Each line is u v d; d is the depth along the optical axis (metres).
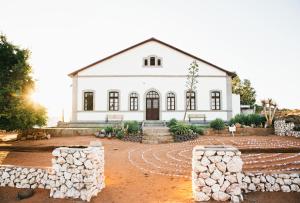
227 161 6.43
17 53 13.70
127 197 6.89
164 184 7.83
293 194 6.64
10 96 13.02
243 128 17.75
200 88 23.09
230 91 23.11
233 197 6.27
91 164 6.81
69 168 6.89
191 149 12.80
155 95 23.20
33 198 6.95
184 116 21.73
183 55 23.36
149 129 17.50
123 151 13.02
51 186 6.96
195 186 6.46
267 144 13.28
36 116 13.99
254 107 31.09
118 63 23.30
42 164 9.90
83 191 6.72
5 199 7.07
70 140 15.70
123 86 23.11
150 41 23.47
